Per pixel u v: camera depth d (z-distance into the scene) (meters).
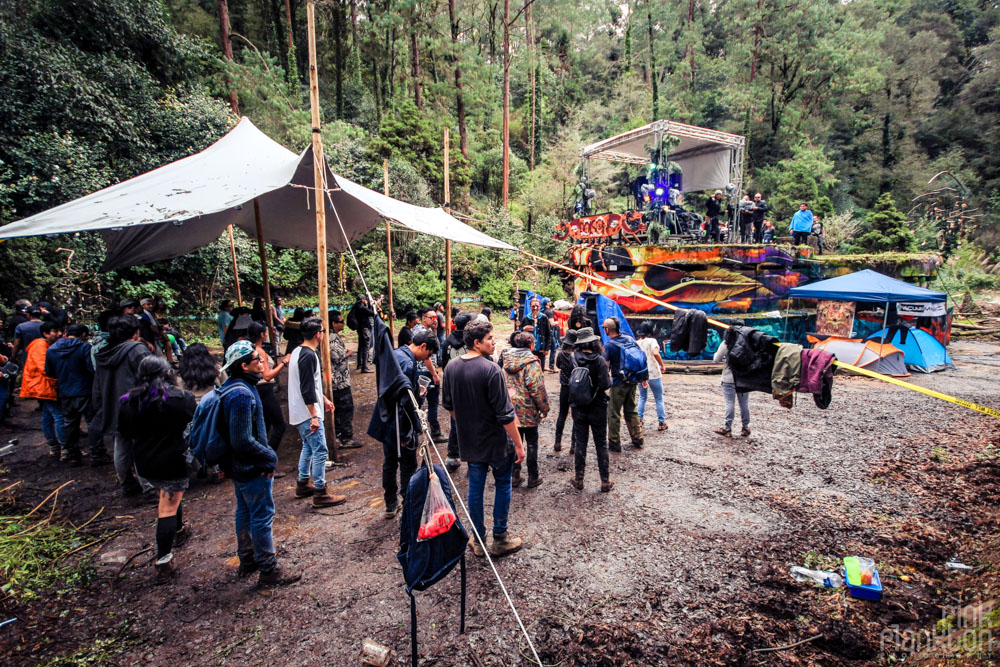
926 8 55.19
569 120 41.44
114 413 4.70
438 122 27.95
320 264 5.58
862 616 3.10
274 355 8.54
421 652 2.77
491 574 3.52
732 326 5.45
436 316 5.99
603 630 2.95
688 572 3.55
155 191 5.99
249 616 3.09
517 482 4.98
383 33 29.80
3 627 2.96
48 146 11.04
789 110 35.84
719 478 5.21
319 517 4.38
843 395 8.85
